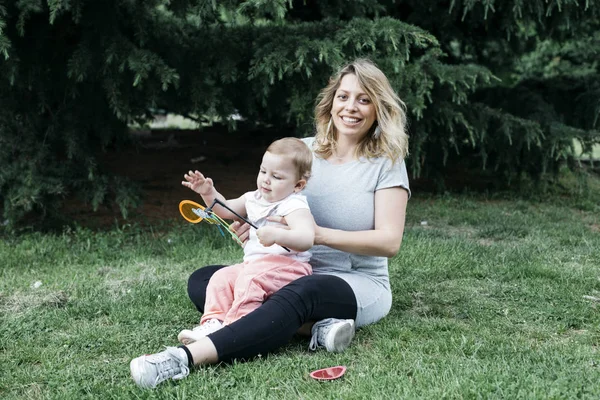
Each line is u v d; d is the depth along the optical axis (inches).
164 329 146.9
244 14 217.8
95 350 136.2
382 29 224.2
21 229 227.0
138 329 147.0
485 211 274.8
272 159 129.1
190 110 249.8
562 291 170.6
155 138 402.0
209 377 118.4
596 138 289.1
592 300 164.7
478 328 146.0
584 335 142.7
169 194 290.4
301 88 237.3
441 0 285.6
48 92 231.9
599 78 321.4
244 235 139.8
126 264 199.8
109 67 219.1
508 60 329.4
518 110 310.3
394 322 148.6
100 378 123.0
